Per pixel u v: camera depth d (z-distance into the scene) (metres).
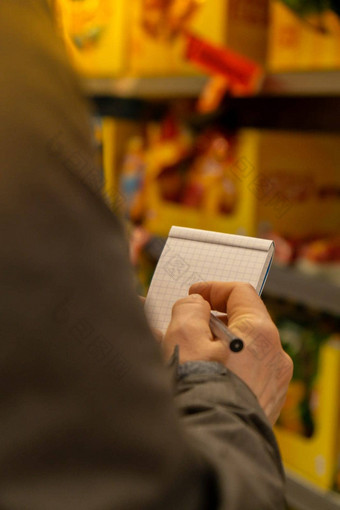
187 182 2.04
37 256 0.33
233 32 1.80
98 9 2.09
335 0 1.52
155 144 2.14
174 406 0.37
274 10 1.67
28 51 0.36
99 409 0.34
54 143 0.35
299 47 1.62
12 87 0.34
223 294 0.62
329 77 1.57
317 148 1.85
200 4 1.83
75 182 0.35
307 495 1.68
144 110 2.57
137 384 0.35
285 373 0.57
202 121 2.41
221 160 1.90
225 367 0.52
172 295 0.67
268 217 1.80
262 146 1.73
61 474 0.33
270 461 0.46
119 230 0.38
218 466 0.39
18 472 0.33
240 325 0.56
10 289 0.33
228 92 2.31
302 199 1.84
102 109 2.41
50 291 0.33
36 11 0.38
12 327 0.33
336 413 1.64
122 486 0.34
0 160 0.33
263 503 0.42
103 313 0.35
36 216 0.33
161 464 0.35
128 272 0.37
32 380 0.33
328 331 1.72
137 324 0.36
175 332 0.54
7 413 0.32
